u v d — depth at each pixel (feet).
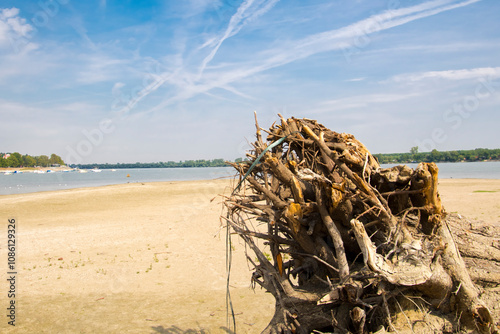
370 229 15.52
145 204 85.05
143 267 37.68
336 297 13.97
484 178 159.74
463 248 16.74
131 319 25.79
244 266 37.68
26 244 47.26
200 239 48.96
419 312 14.10
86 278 34.60
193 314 26.63
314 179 13.91
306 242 15.40
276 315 16.22
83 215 69.72
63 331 23.94
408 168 14.56
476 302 13.52
